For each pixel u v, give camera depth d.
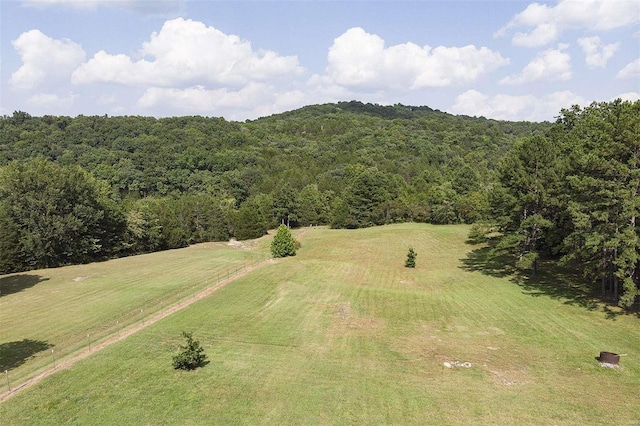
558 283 41.00
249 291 37.62
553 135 54.12
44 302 35.94
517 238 42.56
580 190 33.00
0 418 17.45
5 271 54.38
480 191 92.81
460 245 65.25
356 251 63.09
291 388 20.33
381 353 25.30
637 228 30.48
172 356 23.20
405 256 59.34
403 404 18.98
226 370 22.08
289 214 100.50
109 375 21.12
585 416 18.12
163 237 77.06
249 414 17.94
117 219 69.06
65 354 24.55
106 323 30.05
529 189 42.62
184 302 34.50
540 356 25.03
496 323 31.06
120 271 48.47
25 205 58.38
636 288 30.59
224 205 100.81
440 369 23.11
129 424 17.09
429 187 103.94
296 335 27.80
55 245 59.06
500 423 17.52
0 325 30.14
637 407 18.94
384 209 92.38
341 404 18.91
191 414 17.86
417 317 32.44
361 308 34.06
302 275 43.78
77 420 17.36
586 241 31.66
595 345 26.50
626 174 30.86
